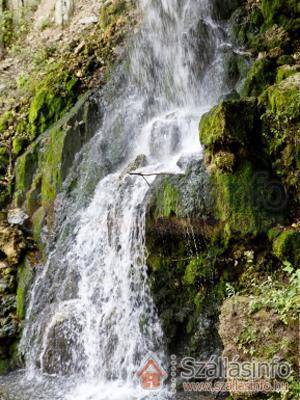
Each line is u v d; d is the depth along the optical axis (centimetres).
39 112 791
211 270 461
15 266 669
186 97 712
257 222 436
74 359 543
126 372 494
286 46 629
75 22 982
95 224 595
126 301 516
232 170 457
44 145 752
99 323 532
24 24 1073
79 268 592
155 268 491
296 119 445
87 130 724
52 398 486
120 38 849
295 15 653
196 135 598
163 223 482
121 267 529
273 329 378
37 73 906
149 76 761
